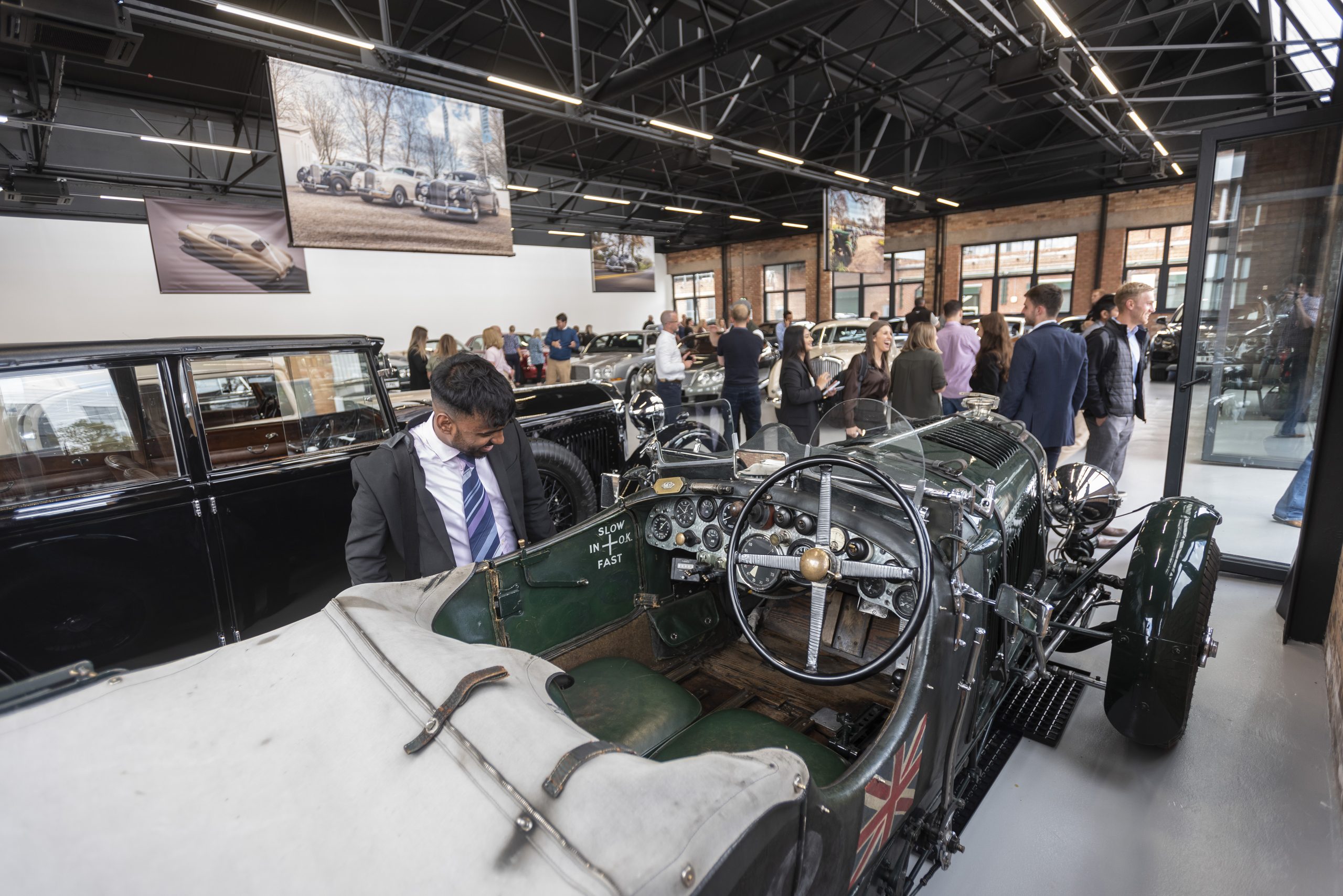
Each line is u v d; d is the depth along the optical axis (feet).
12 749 3.09
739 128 43.98
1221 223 13.20
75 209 38.06
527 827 2.57
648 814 2.58
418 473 5.99
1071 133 48.14
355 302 48.83
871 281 63.10
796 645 8.15
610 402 13.84
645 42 32.35
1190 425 18.13
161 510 7.89
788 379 15.52
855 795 3.78
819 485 6.08
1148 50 25.29
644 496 7.27
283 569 8.98
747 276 72.33
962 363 18.76
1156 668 6.87
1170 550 7.10
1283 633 10.00
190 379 8.13
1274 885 5.83
